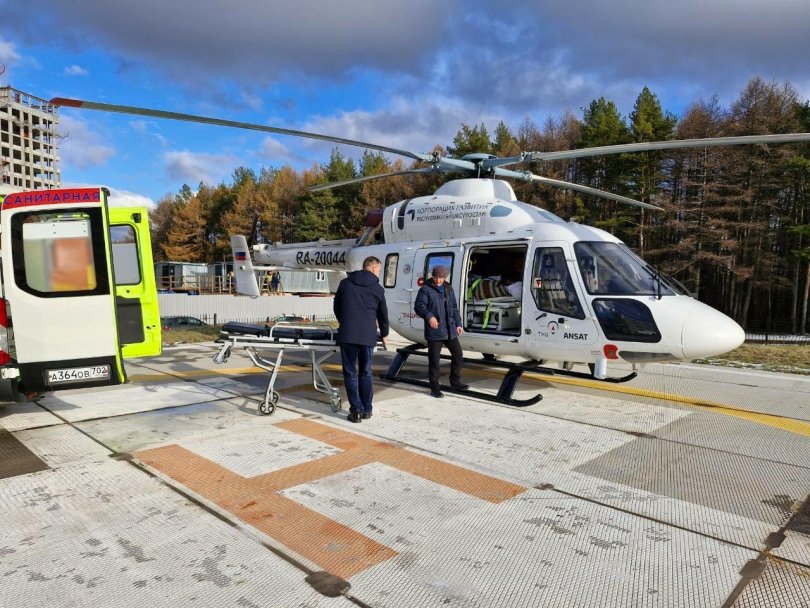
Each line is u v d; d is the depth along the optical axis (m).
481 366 9.16
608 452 4.59
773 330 33.28
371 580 2.58
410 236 8.10
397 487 3.74
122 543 2.93
